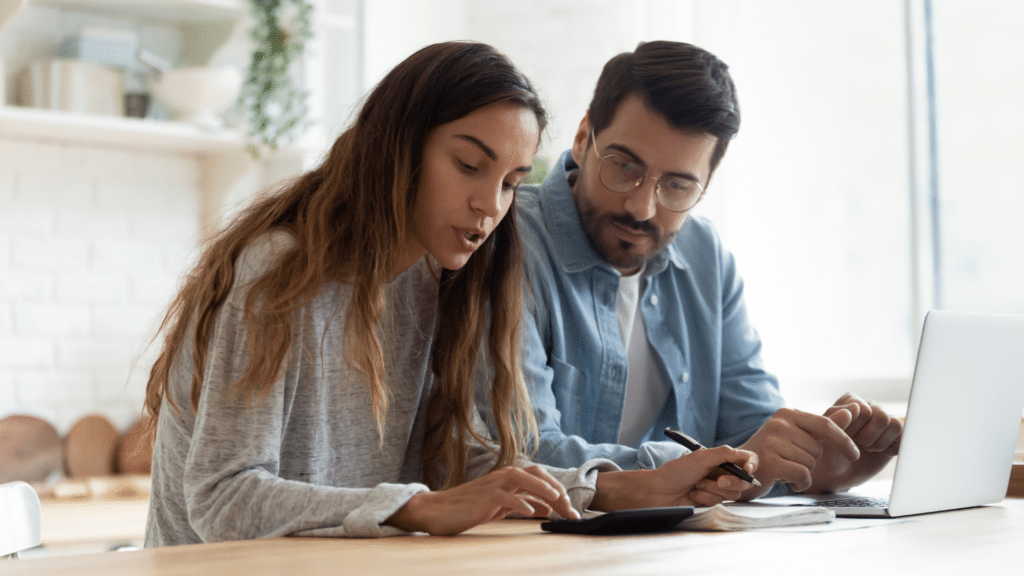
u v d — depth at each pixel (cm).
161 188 330
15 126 290
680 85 162
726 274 190
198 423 113
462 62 124
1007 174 292
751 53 324
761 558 89
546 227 177
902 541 101
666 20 324
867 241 312
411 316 142
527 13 365
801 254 319
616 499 126
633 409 182
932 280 302
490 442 145
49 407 308
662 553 91
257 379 112
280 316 114
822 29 319
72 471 304
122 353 321
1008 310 291
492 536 106
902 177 308
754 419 182
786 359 316
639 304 182
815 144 319
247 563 85
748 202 320
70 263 313
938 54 303
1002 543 100
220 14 318
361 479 133
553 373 167
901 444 121
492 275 147
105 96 298
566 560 87
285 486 108
